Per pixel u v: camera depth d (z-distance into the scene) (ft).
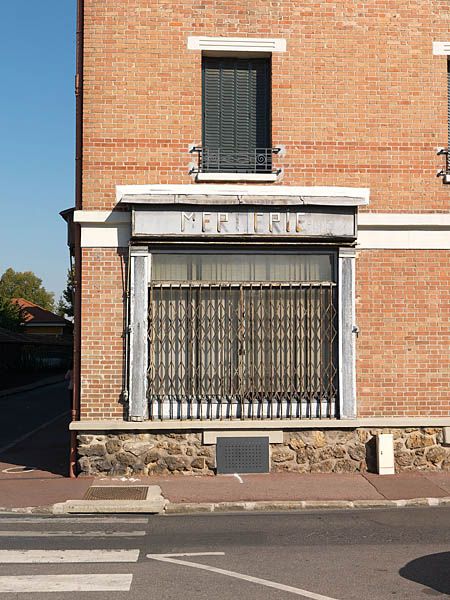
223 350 40.52
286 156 41.09
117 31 40.81
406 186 41.42
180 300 40.47
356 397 40.50
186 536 28.19
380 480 38.32
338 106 41.45
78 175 40.81
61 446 52.65
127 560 24.59
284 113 41.27
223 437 39.78
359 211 41.09
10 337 140.15
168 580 22.29
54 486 37.14
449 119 43.06
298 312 40.83
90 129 40.40
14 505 33.42
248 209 40.19
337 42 41.65
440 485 37.14
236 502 33.65
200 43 41.06
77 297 40.34
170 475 39.42
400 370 40.83
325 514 32.40
